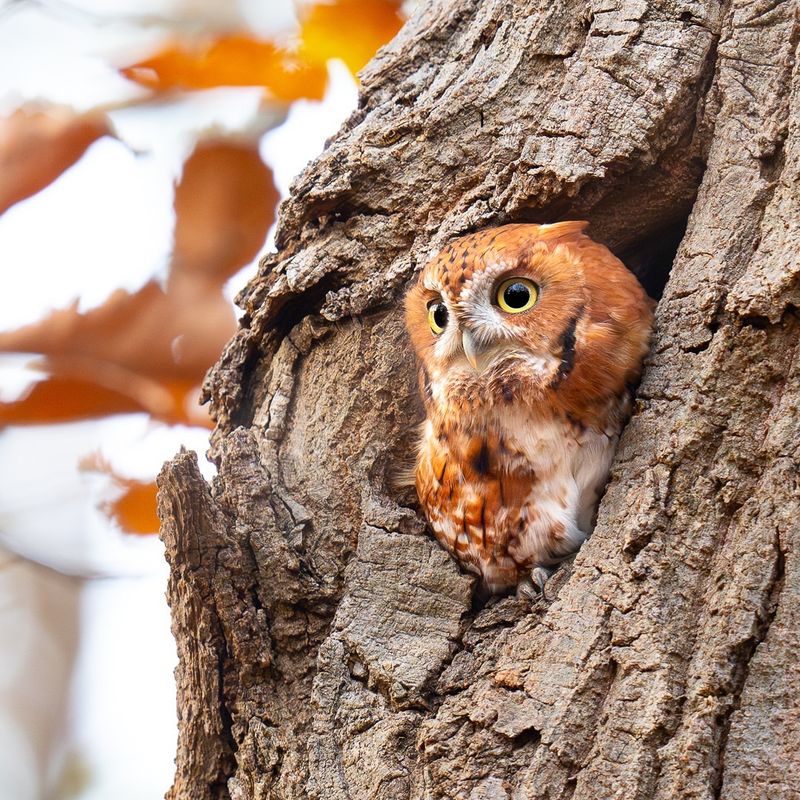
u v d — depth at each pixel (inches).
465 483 227.5
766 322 224.5
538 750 223.9
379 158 228.1
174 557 226.2
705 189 226.2
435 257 227.8
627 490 225.1
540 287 227.0
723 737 223.0
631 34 226.8
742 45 226.2
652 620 223.9
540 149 227.0
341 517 227.9
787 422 224.1
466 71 228.2
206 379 229.3
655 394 225.5
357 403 228.4
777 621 223.3
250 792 226.1
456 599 226.5
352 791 225.3
